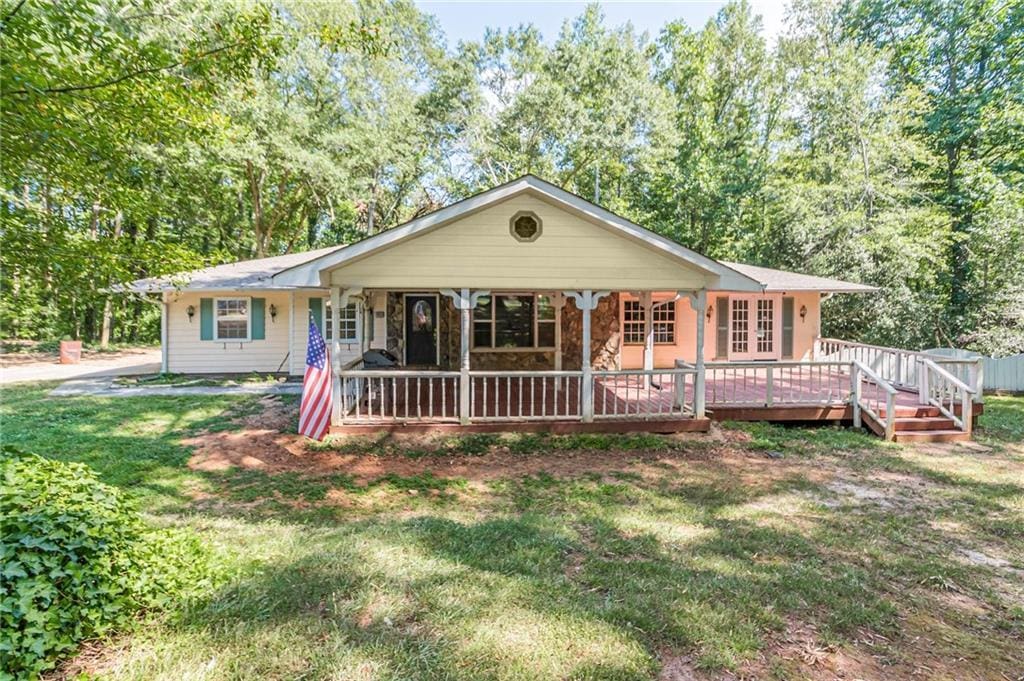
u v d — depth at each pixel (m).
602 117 22.34
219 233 27.05
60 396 11.34
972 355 11.29
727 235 22.06
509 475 6.60
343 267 7.98
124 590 3.03
